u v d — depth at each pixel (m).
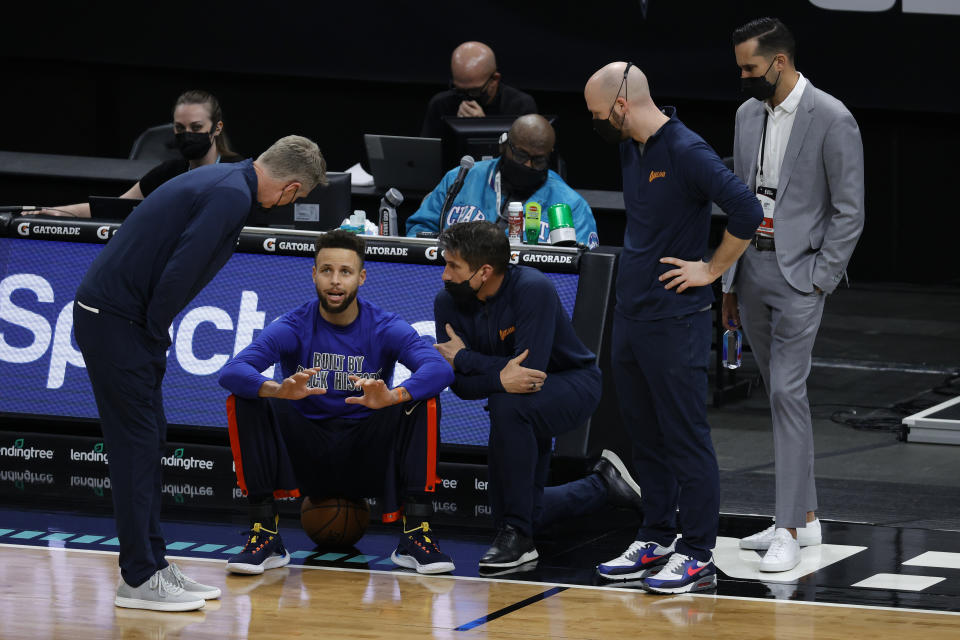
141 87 34.22
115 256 12.97
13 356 18.45
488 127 22.52
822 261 14.86
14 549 15.46
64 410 18.20
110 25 33.06
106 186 25.03
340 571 14.84
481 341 15.26
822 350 26.73
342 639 12.51
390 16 32.19
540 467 15.66
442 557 14.80
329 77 32.69
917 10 30.58
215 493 17.52
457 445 17.12
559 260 17.28
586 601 13.77
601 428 17.16
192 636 12.58
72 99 34.41
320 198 19.61
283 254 17.89
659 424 14.29
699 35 31.27
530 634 12.66
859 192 14.76
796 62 31.27
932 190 32.84
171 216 12.87
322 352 15.24
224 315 17.92
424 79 32.41
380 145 23.67
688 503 14.16
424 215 20.27
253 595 13.88
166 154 26.03
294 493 14.82
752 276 15.24
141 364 13.02
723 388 23.14
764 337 15.48
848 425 21.70
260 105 34.06
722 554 15.47
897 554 15.33
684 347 13.91
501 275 14.93
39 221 18.45
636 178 13.99
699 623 12.99
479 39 32.03
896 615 13.22
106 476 17.97
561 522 16.95
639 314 14.03
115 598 13.70
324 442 14.99
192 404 17.77
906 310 30.33
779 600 13.73
